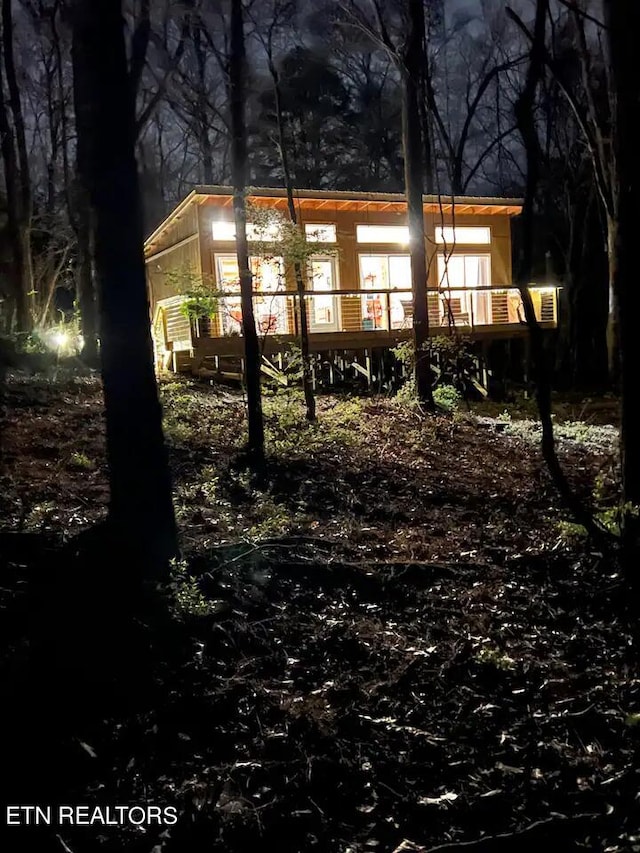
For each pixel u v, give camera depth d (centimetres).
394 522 763
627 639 552
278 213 930
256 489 807
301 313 1109
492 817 356
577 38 621
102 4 471
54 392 1154
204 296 1016
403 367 1546
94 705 391
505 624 554
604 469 1002
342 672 466
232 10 809
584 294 2406
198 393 1314
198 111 1648
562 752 411
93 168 483
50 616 445
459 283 1966
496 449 1118
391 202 1766
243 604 518
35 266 2055
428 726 426
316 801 355
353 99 2788
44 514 621
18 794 327
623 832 343
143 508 505
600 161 623
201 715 401
